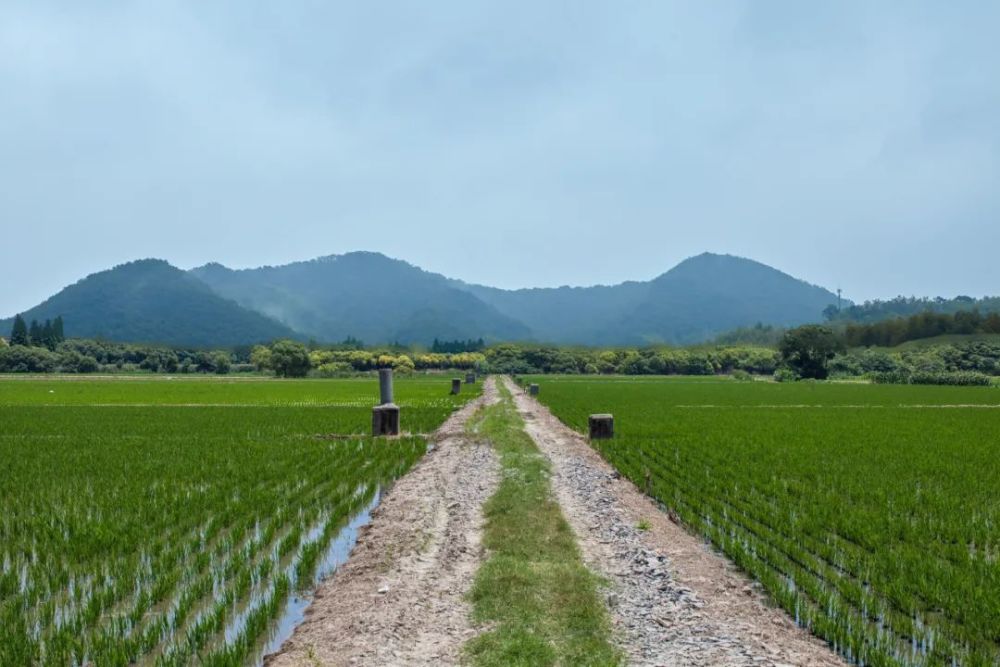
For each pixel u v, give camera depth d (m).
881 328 182.50
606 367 155.00
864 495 18.95
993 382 102.00
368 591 11.47
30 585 11.94
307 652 9.26
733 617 10.63
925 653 9.51
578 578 11.93
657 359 154.50
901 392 82.62
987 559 13.30
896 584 11.55
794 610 10.85
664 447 29.47
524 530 15.09
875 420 43.12
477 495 19.64
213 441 31.08
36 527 15.55
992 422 41.69
